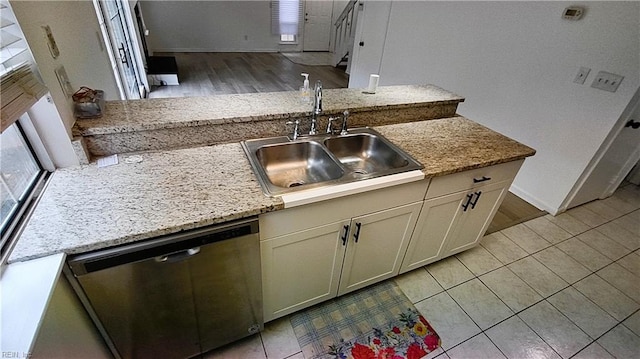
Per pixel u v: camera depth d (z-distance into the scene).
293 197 1.14
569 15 2.19
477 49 2.93
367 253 1.57
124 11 3.90
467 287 1.92
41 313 0.72
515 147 1.68
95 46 1.81
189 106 1.56
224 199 1.10
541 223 2.53
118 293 1.01
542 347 1.61
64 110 1.16
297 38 8.26
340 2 8.02
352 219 1.36
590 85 2.18
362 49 4.71
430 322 1.70
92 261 0.90
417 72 3.74
